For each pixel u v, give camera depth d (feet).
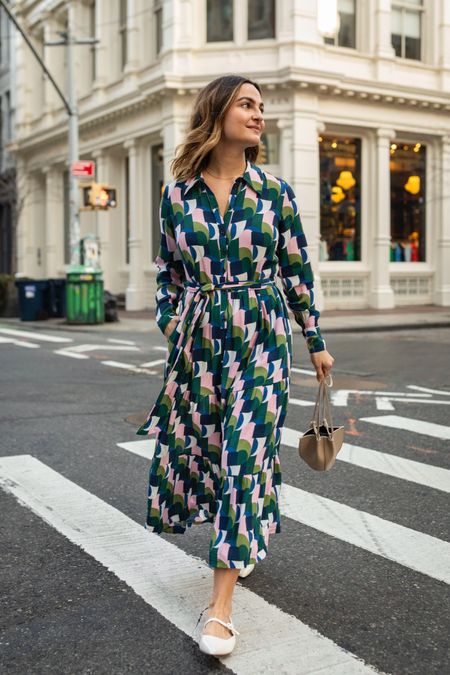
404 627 9.68
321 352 10.32
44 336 53.21
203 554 12.19
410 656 8.92
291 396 27.81
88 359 39.01
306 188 69.05
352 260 75.72
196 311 9.68
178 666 8.69
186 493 10.09
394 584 11.07
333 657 8.87
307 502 15.05
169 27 71.20
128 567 11.67
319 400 10.50
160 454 9.99
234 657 8.87
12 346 45.78
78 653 9.03
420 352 42.32
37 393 28.14
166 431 9.95
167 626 9.68
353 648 9.11
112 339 50.75
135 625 9.72
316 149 69.51
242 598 10.53
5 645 9.25
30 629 9.66
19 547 12.58
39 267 109.50
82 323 61.36
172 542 12.75
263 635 9.42
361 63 72.59
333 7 67.92
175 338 9.91
